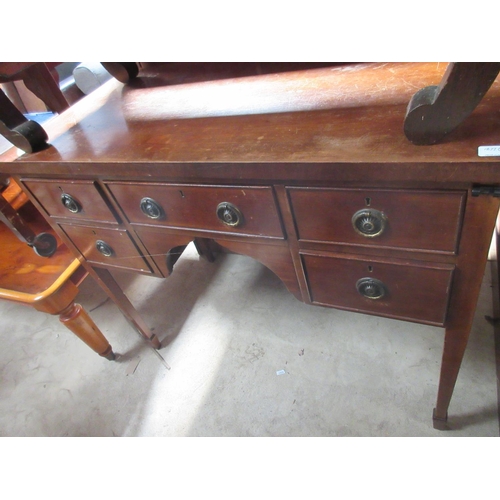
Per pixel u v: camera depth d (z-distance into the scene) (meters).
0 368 1.43
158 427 1.12
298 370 1.14
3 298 1.13
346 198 0.55
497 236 1.12
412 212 0.53
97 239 0.93
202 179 0.64
